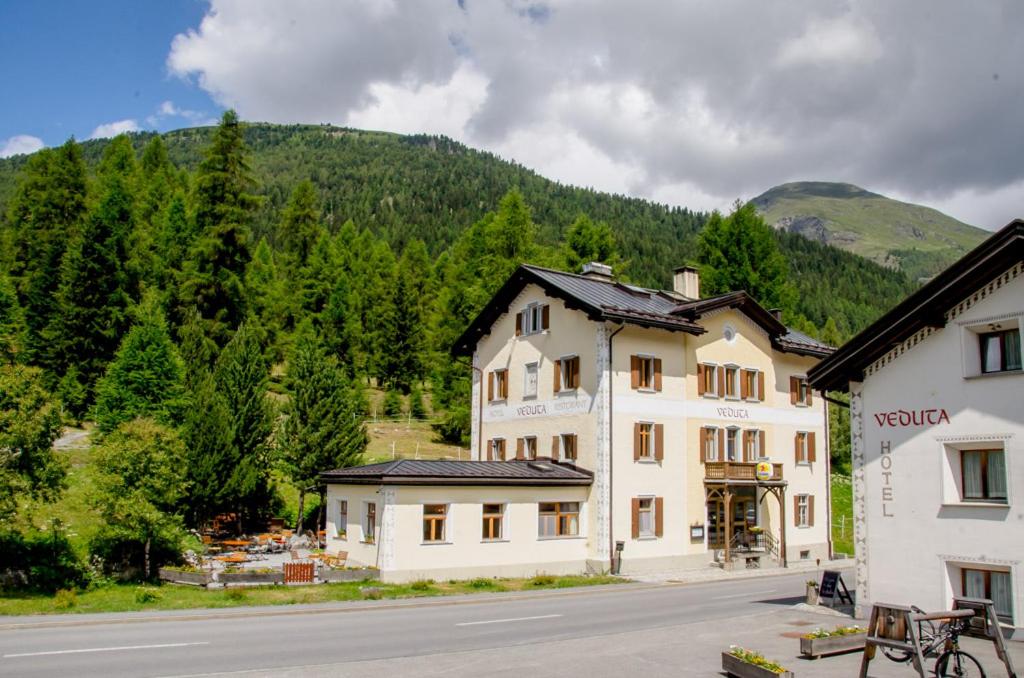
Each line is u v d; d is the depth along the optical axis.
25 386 24.00
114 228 56.75
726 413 40.16
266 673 14.34
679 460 37.75
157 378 40.97
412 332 79.12
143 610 21.67
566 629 20.22
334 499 34.38
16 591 23.92
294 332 78.50
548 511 34.59
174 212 65.88
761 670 13.83
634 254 164.50
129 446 27.75
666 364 37.94
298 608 22.67
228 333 53.38
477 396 43.12
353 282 92.88
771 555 40.62
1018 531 18.97
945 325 20.86
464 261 78.19
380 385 83.12
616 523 34.94
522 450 39.47
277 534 38.19
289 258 89.38
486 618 21.97
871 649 14.12
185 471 29.62
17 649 16.09
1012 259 19.44
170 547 29.53
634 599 27.05
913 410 21.27
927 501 20.72
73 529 29.44
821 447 45.03
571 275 40.56
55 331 50.12
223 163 57.28
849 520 54.06
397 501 29.98
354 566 31.89
